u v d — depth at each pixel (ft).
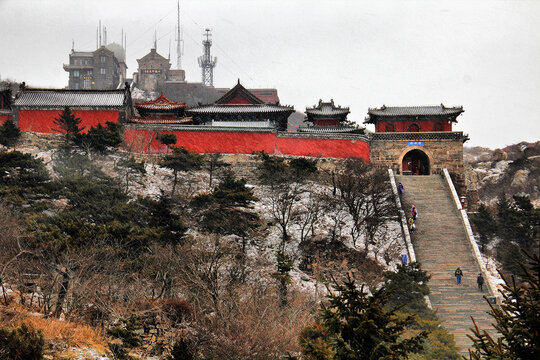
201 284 105.09
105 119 246.88
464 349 115.03
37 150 213.46
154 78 555.28
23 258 101.55
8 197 138.10
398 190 215.72
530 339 38.40
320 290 144.97
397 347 48.42
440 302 143.23
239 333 86.94
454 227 187.73
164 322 91.35
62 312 94.38
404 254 168.55
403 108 276.82
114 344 81.92
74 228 112.57
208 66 608.60
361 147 253.44
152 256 119.14
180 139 243.19
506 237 170.30
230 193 160.86
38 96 249.34
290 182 203.41
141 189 196.13
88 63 567.59
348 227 190.70
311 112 290.15
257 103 268.00
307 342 53.57
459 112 268.62
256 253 165.27
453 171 260.42
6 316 82.23
